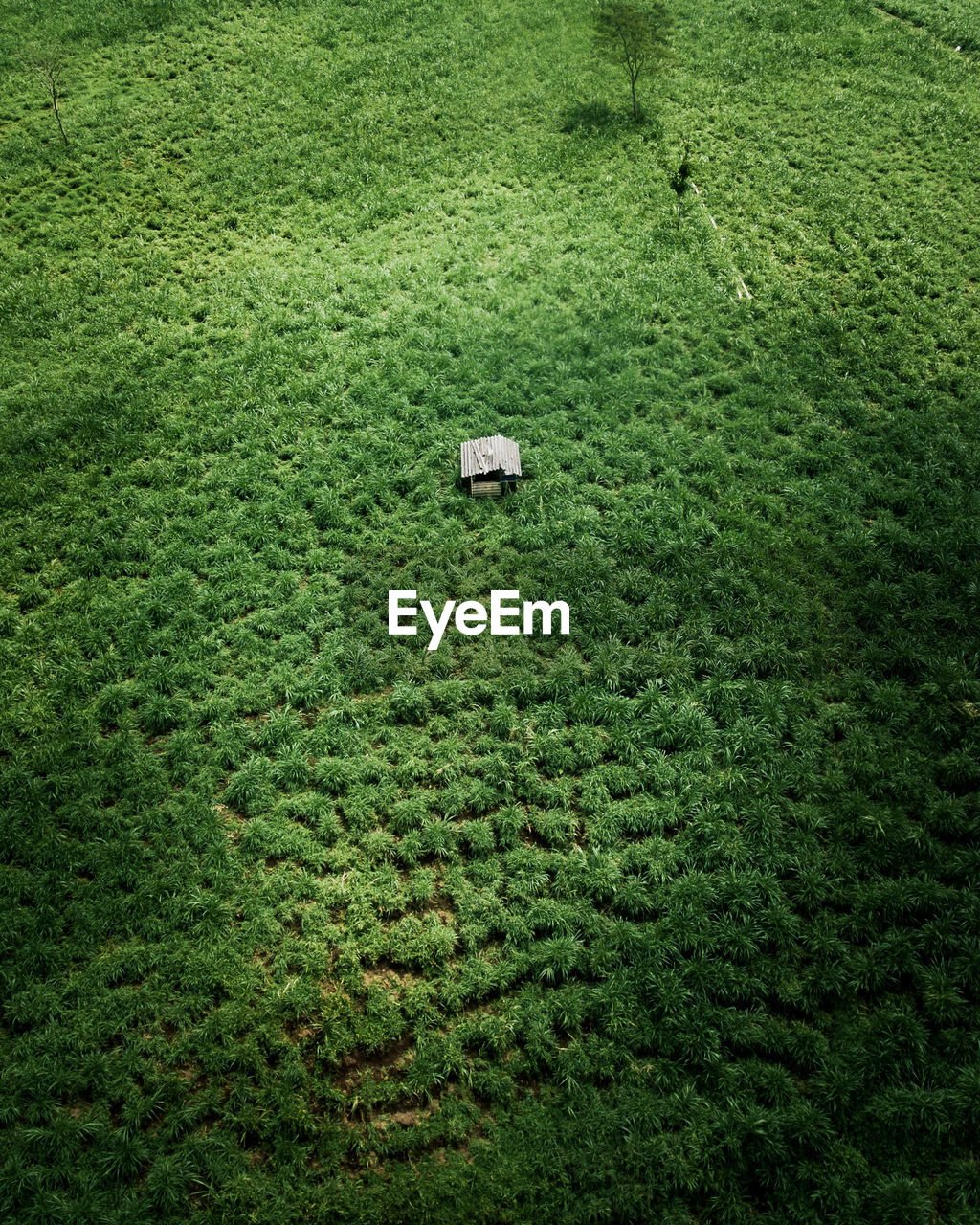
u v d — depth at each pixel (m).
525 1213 11.45
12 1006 13.41
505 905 14.51
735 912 14.09
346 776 16.19
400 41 39.69
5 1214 11.48
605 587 19.19
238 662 18.30
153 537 21.05
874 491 21.16
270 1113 12.42
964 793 15.73
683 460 22.12
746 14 40.19
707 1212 11.52
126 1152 11.95
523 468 22.06
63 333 27.02
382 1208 11.48
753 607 18.52
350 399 24.19
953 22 39.69
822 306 26.64
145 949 14.01
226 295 28.20
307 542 20.75
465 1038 13.07
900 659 17.52
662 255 28.78
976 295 26.78
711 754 16.16
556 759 16.25
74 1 42.91
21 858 15.23
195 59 39.28
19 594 19.81
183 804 15.93
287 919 14.47
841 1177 11.55
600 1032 13.12
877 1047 12.59
